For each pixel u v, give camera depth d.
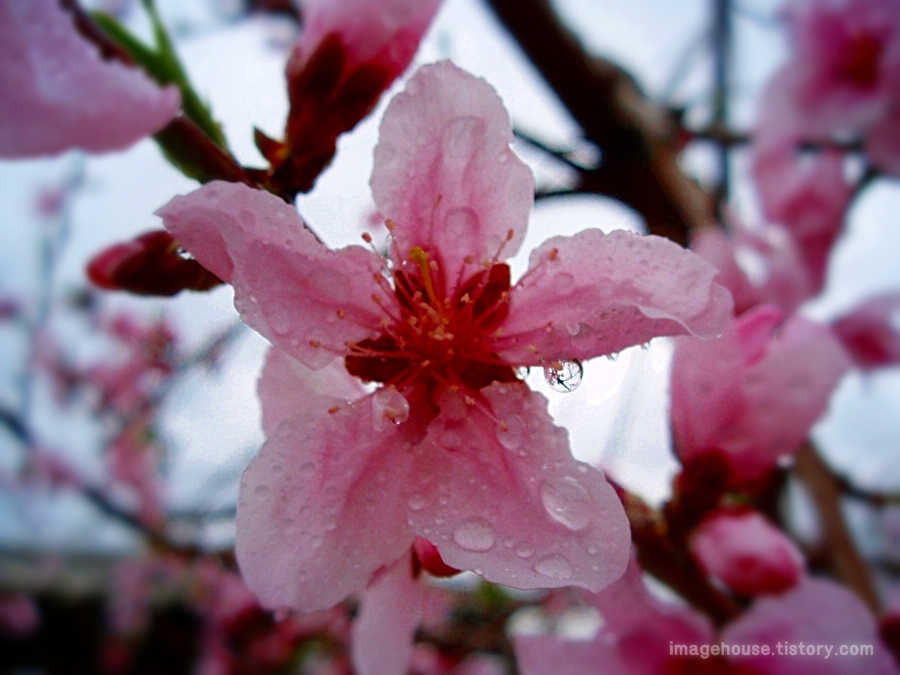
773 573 0.06
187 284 0.06
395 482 0.05
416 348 0.05
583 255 0.05
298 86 0.06
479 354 0.05
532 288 0.05
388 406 0.05
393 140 0.05
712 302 0.05
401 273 0.05
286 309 0.05
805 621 0.06
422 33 0.06
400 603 0.05
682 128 0.12
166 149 0.05
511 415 0.05
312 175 0.06
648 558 0.06
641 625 0.06
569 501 0.05
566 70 0.10
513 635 0.07
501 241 0.05
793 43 0.11
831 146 0.11
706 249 0.07
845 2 0.11
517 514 0.05
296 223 0.05
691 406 0.06
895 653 0.07
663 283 0.05
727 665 0.06
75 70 0.05
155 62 0.06
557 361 0.05
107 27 0.05
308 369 0.05
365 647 0.05
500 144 0.05
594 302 0.05
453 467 0.05
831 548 0.10
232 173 0.05
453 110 0.05
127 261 0.05
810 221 0.11
